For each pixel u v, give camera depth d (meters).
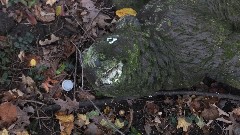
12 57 0.98
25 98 0.96
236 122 1.03
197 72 0.77
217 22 0.77
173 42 0.72
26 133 0.94
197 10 0.76
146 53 0.63
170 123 1.01
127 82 0.59
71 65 1.00
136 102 1.01
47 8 1.04
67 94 0.99
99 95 0.99
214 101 1.03
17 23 1.01
